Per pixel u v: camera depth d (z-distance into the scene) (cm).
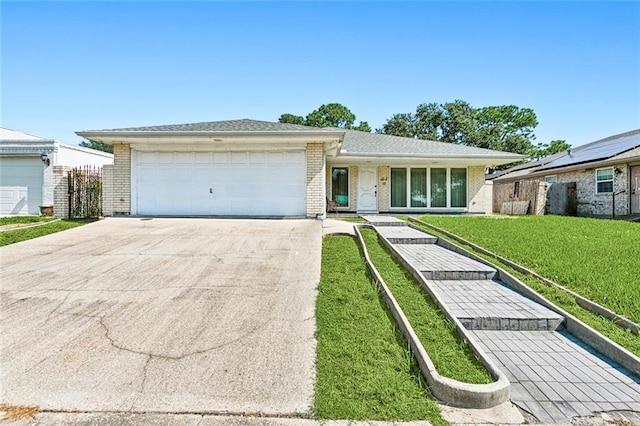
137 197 1068
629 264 587
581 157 1816
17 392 260
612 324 405
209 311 402
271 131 978
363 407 253
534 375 326
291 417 243
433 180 1597
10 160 1580
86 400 253
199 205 1073
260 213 1068
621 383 313
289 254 635
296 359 312
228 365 300
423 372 297
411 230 955
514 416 259
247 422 237
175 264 571
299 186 1064
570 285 507
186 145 1070
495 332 420
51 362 298
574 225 1052
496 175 2806
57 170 1066
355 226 913
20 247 674
